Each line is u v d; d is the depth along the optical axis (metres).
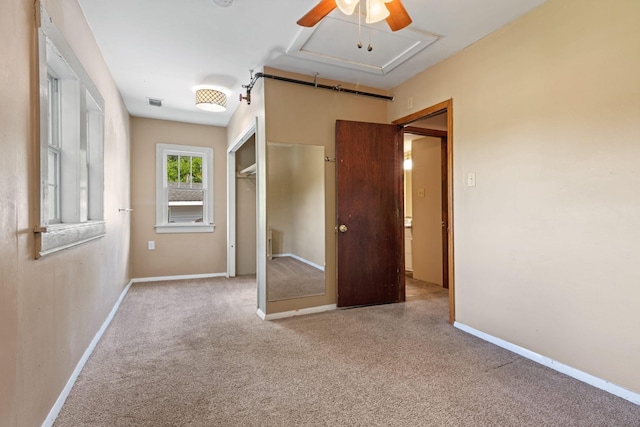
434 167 4.55
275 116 3.18
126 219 4.20
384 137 3.58
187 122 4.99
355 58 3.00
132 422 1.60
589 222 1.95
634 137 1.76
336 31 2.55
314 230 3.35
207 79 3.43
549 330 2.15
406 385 1.93
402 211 3.69
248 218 5.29
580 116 1.99
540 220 2.20
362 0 2.11
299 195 3.30
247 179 5.29
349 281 3.42
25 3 1.40
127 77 3.36
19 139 1.33
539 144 2.21
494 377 2.02
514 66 2.38
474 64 2.70
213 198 5.14
